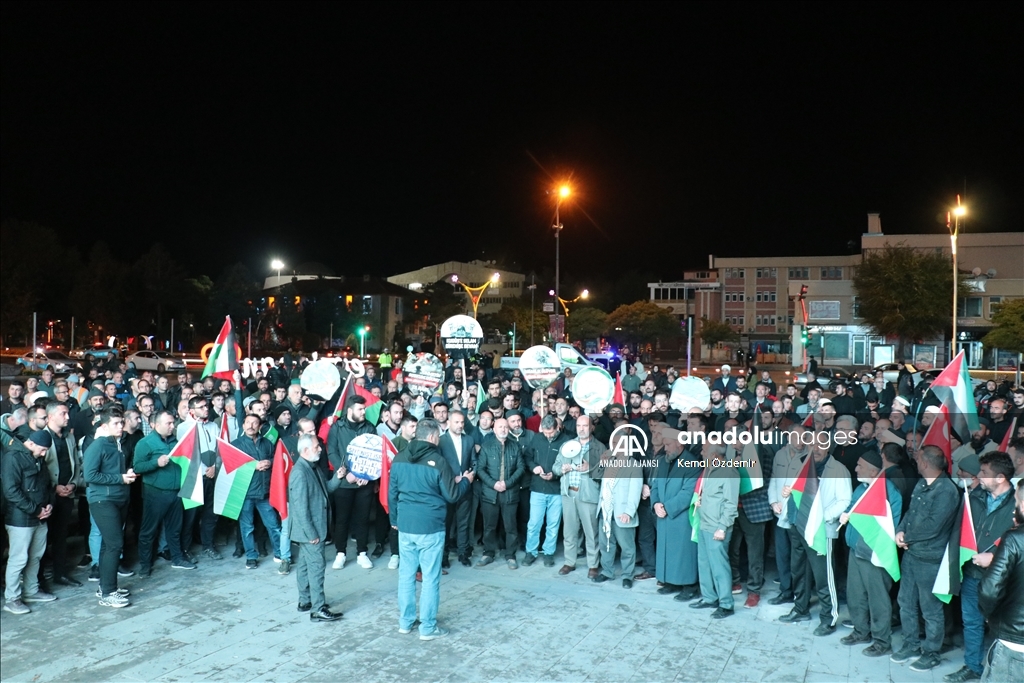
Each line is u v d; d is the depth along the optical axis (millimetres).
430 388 11898
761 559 7816
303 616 7352
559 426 9352
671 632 7039
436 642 6742
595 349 55281
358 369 15609
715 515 7430
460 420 8992
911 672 6219
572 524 8820
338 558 8969
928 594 6223
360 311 80500
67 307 67250
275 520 8938
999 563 4367
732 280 79438
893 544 6469
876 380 16156
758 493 7812
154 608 7539
